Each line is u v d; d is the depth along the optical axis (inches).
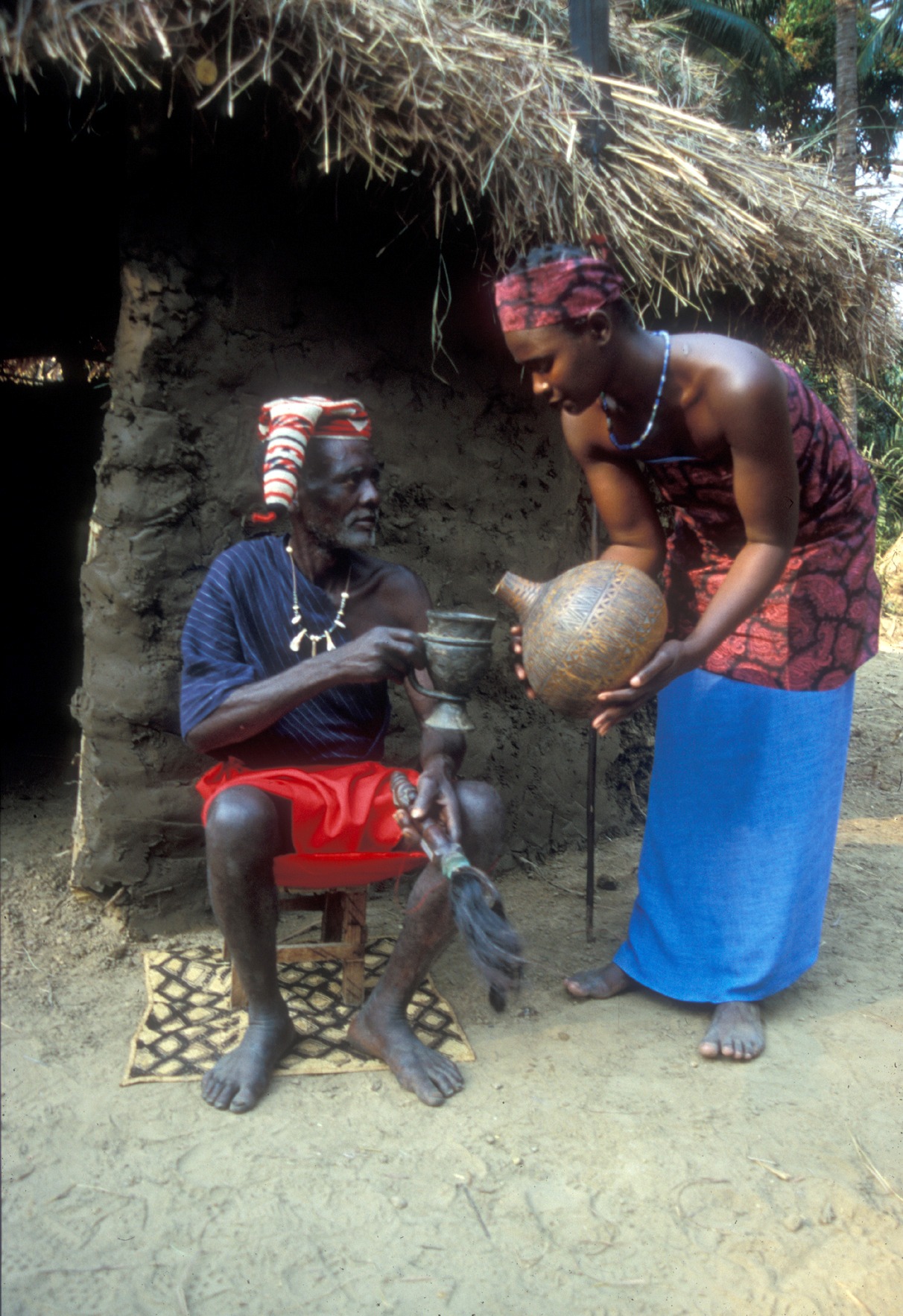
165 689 108.9
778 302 142.1
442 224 114.2
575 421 91.0
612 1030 100.7
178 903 113.3
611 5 145.8
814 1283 69.8
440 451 126.9
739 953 99.7
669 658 77.8
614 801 151.6
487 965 72.4
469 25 101.8
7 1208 71.6
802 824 98.0
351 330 118.0
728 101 548.1
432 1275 68.2
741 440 78.1
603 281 73.4
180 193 104.5
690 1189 78.1
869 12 595.2
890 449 425.7
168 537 108.7
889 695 258.8
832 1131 86.0
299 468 83.4
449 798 82.3
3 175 145.0
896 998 110.3
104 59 88.0
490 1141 82.4
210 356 109.0
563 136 101.4
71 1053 90.5
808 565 94.1
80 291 195.3
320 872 90.4
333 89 92.7
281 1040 89.8
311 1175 77.0
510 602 85.6
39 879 120.2
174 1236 70.2
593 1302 66.9
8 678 206.4
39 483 219.6
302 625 92.5
